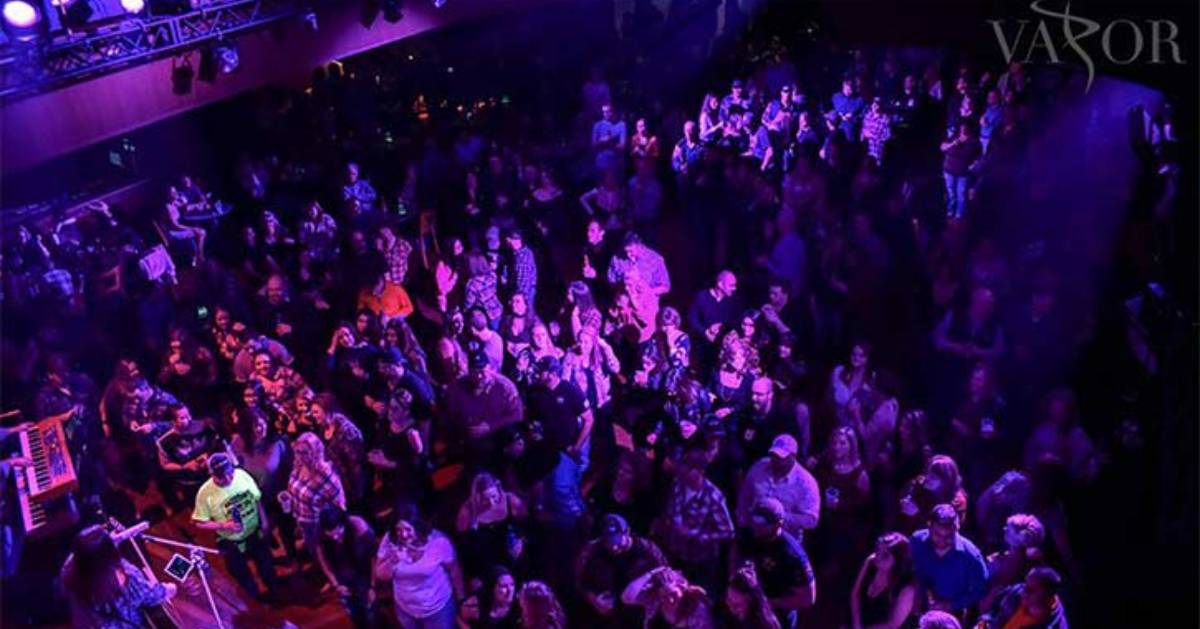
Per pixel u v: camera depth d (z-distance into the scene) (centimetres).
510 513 660
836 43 1277
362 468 758
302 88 1315
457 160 1203
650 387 776
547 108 1401
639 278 877
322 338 955
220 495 688
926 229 1000
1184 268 765
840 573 702
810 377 871
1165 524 698
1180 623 637
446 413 778
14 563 722
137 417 808
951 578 578
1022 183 1052
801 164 1052
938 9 1005
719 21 1452
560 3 1470
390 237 966
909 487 645
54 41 865
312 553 750
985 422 705
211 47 980
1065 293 877
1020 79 1107
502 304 946
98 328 959
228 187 1216
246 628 720
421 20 1182
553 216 1102
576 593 686
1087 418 760
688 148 1169
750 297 962
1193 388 713
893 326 905
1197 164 760
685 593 559
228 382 899
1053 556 677
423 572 614
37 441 770
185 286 964
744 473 698
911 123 1223
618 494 707
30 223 1061
